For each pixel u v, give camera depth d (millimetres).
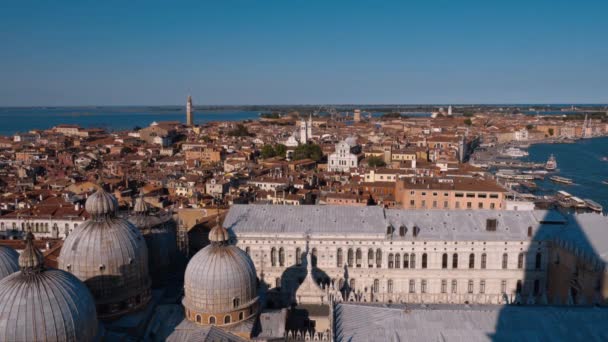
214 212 144500
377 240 101625
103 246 71562
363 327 62250
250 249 102500
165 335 72500
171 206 158000
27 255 55844
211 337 69000
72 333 55562
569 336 58906
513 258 102688
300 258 102562
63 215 146625
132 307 74312
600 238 94125
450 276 102875
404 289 103312
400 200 184625
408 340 59031
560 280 96875
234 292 73312
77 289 58031
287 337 76938
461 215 107375
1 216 147875
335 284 99188
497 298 101688
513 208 168875
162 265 91500
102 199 73750
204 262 73812
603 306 69188
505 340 58531
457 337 59219
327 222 104875
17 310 53531
